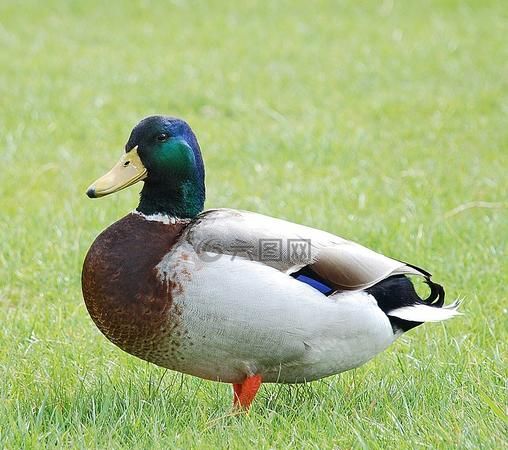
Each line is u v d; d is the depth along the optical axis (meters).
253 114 18.88
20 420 7.11
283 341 7.14
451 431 6.98
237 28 24.69
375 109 18.80
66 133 18.00
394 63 21.52
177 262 7.13
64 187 15.42
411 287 7.69
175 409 7.59
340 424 7.23
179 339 7.19
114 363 8.66
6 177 15.80
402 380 8.14
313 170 15.74
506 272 10.99
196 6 26.61
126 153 7.77
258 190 14.78
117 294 7.23
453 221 12.90
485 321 9.59
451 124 17.83
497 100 19.00
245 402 7.50
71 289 11.01
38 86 20.30
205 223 7.34
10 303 10.97
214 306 7.02
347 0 26.44
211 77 20.95
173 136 7.69
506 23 24.16
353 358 7.46
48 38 24.11
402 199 13.95
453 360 8.54
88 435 7.08
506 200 13.82
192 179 7.73
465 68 21.08
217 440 6.96
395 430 7.14
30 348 9.14
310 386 8.20
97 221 13.19
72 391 8.03
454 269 11.14
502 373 8.28
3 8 26.47
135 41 23.92
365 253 7.52
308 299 7.11
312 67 21.59
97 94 20.00
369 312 7.32
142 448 6.87
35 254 11.98
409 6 25.84
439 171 15.20
